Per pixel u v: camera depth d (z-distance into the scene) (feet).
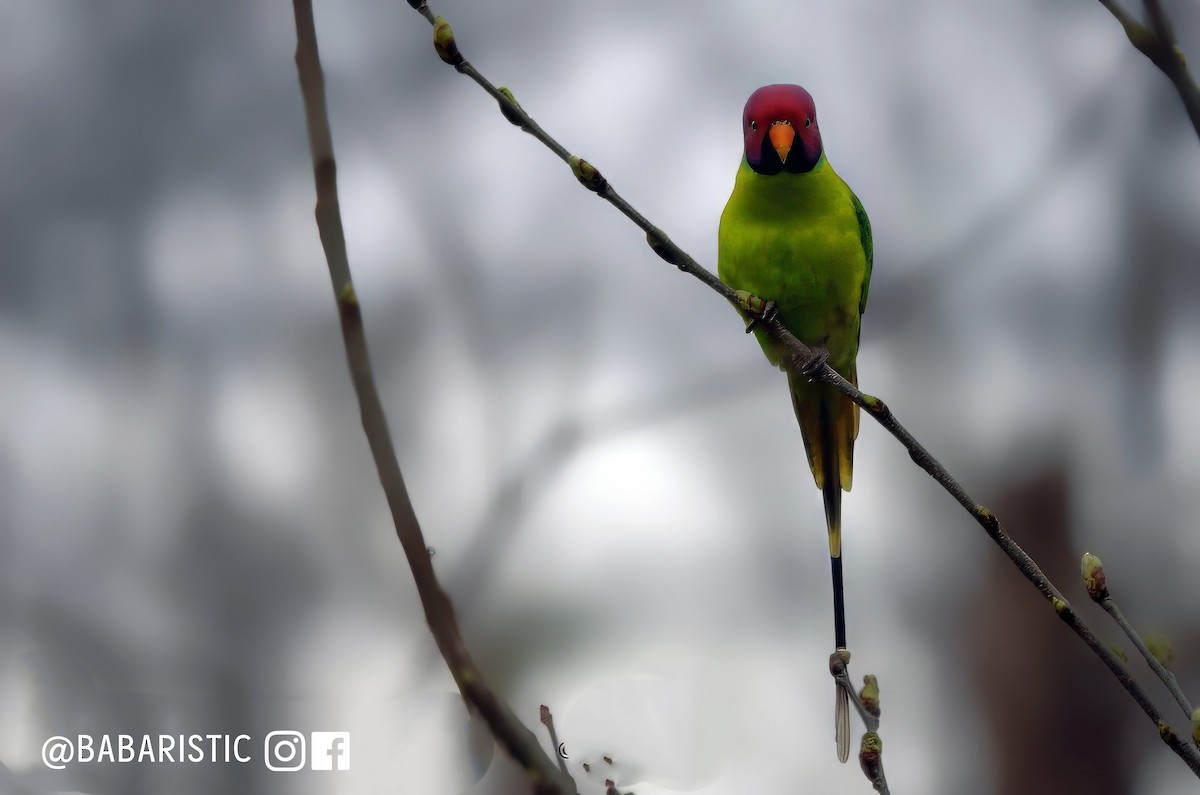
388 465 11.68
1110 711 42.37
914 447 18.47
